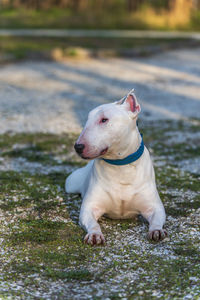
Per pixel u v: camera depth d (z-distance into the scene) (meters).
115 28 33.06
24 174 6.35
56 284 3.46
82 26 32.81
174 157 7.27
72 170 6.62
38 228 4.57
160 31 32.97
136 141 4.07
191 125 9.38
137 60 19.69
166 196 5.51
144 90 13.37
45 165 6.86
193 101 11.99
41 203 5.26
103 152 3.86
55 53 19.05
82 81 14.67
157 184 5.95
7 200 5.35
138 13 35.75
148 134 8.61
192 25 35.59
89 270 3.69
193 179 6.20
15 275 3.60
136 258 3.89
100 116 3.85
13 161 7.05
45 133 8.66
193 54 22.02
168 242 4.20
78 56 19.53
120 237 4.34
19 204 5.22
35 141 8.16
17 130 8.89
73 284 3.47
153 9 36.41
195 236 4.34
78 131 8.83
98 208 4.39
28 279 3.53
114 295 3.28
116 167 4.16
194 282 3.44
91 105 11.15
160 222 4.25
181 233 4.41
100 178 4.30
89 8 36.09
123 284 3.45
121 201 4.30
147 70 17.12
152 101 11.87
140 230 4.51
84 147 3.76
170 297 3.24
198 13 37.66
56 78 15.09
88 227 4.20
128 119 3.90
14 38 24.05
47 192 5.61
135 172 4.22
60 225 4.63
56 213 4.99
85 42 23.81
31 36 25.41
